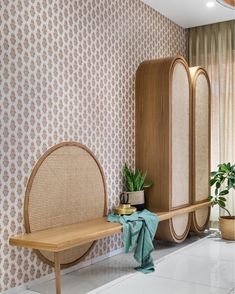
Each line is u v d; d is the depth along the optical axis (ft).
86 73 13.84
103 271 13.12
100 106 14.52
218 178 18.53
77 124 13.39
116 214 13.93
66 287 11.52
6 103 10.82
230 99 19.67
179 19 19.51
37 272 11.79
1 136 10.67
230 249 15.99
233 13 18.63
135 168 16.43
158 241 17.42
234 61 19.62
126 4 16.05
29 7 11.56
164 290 11.21
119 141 15.53
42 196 11.84
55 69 12.50
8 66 10.89
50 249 10.00
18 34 11.20
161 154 15.70
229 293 10.95
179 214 15.62
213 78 20.15
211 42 20.26
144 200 15.66
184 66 16.74
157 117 15.84
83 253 13.55
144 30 17.29
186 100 16.89
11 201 10.94
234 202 19.40
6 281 10.78
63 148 12.66
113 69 15.24
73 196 13.02
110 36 15.08
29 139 11.52
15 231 11.03
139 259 13.12
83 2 13.71
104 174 14.64
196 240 17.67
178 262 14.10
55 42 12.50
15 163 11.08
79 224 12.75
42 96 12.00
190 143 17.34
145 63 16.48
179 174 16.30
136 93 16.46
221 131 19.81
